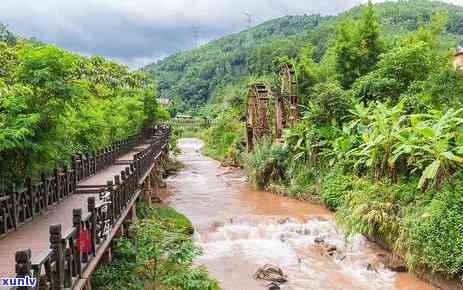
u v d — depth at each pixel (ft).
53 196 33.47
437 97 52.31
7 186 26.68
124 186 34.73
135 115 88.28
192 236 46.52
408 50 65.51
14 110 25.95
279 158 73.97
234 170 98.68
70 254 18.13
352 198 47.21
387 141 46.03
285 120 87.97
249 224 51.06
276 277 35.42
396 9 229.66
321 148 65.67
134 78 108.68
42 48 28.84
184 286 27.96
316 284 34.96
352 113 60.80
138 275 28.63
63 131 31.58
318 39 199.72
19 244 23.57
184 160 122.21
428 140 39.50
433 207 35.37
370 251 41.91
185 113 259.80
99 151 53.36
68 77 30.83
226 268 38.09
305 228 49.06
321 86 70.13
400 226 39.01
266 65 205.16
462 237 31.24
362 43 81.66
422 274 35.14
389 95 64.03
